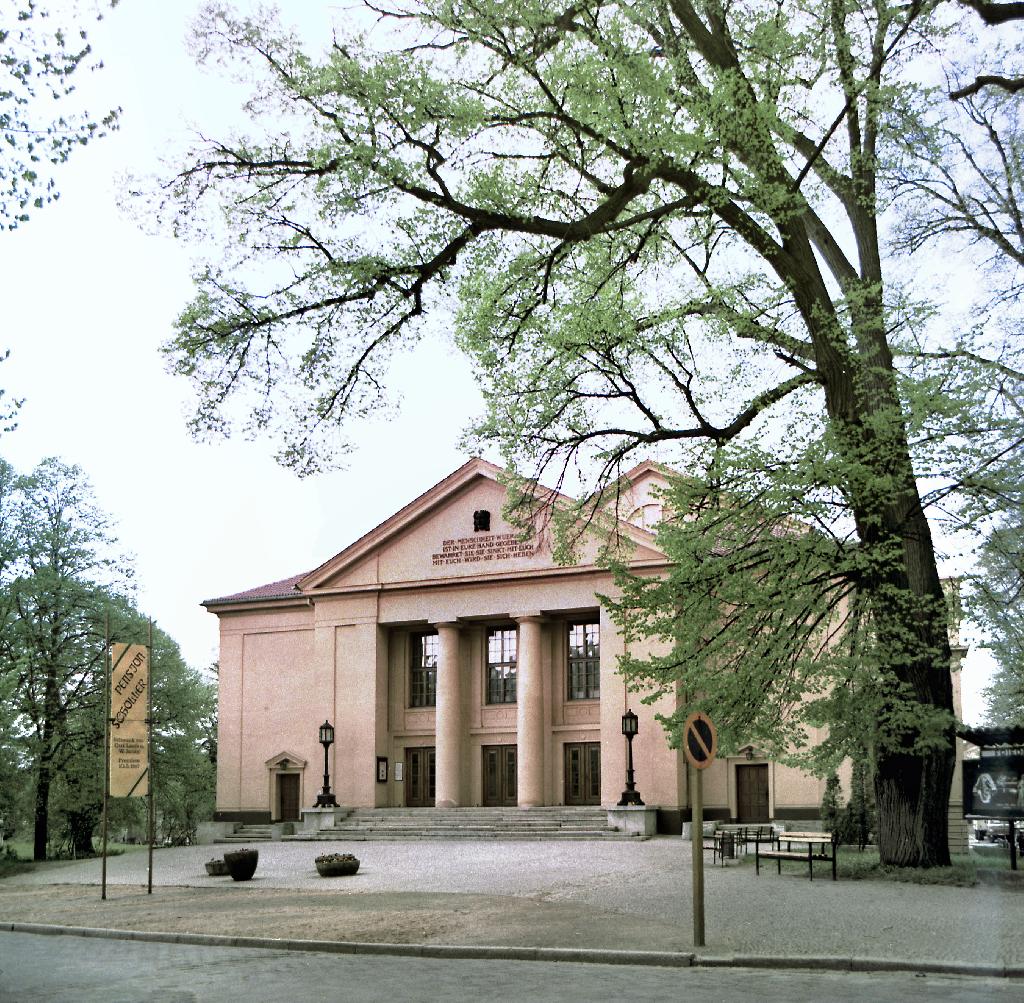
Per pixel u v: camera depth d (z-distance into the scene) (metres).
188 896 23.25
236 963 13.54
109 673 24.28
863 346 21.23
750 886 20.31
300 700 49.38
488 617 45.69
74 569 48.22
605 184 20.73
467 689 47.06
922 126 21.34
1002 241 22.56
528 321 21.59
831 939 13.45
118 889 25.97
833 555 20.08
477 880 23.98
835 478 18.92
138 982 12.02
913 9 19.25
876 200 22.27
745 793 40.78
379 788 46.56
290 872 28.70
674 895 19.31
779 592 20.41
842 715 20.80
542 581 44.53
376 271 18.73
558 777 44.47
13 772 42.34
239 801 49.50
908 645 20.34
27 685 46.16
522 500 25.03
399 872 27.06
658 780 41.06
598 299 22.59
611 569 22.56
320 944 14.69
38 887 28.38
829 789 30.66
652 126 18.14
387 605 47.50
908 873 20.19
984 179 21.81
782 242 22.08
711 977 11.38
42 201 13.38
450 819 42.72
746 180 18.88
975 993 9.71
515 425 23.09
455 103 18.19
